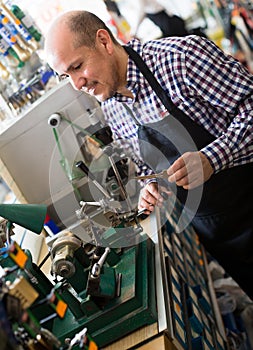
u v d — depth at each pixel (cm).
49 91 216
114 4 342
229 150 175
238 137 175
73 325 149
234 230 212
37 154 227
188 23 343
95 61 170
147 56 182
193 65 174
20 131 222
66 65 168
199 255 291
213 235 218
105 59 173
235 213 206
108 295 147
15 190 237
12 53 265
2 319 85
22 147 226
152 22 346
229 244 220
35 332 102
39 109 217
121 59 181
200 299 218
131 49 183
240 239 214
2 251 143
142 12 343
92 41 169
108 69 175
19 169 232
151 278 166
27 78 267
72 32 166
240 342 261
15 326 104
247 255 220
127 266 165
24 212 148
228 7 333
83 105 217
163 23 344
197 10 338
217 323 242
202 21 341
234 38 342
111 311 147
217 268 312
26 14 275
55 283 162
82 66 170
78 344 120
